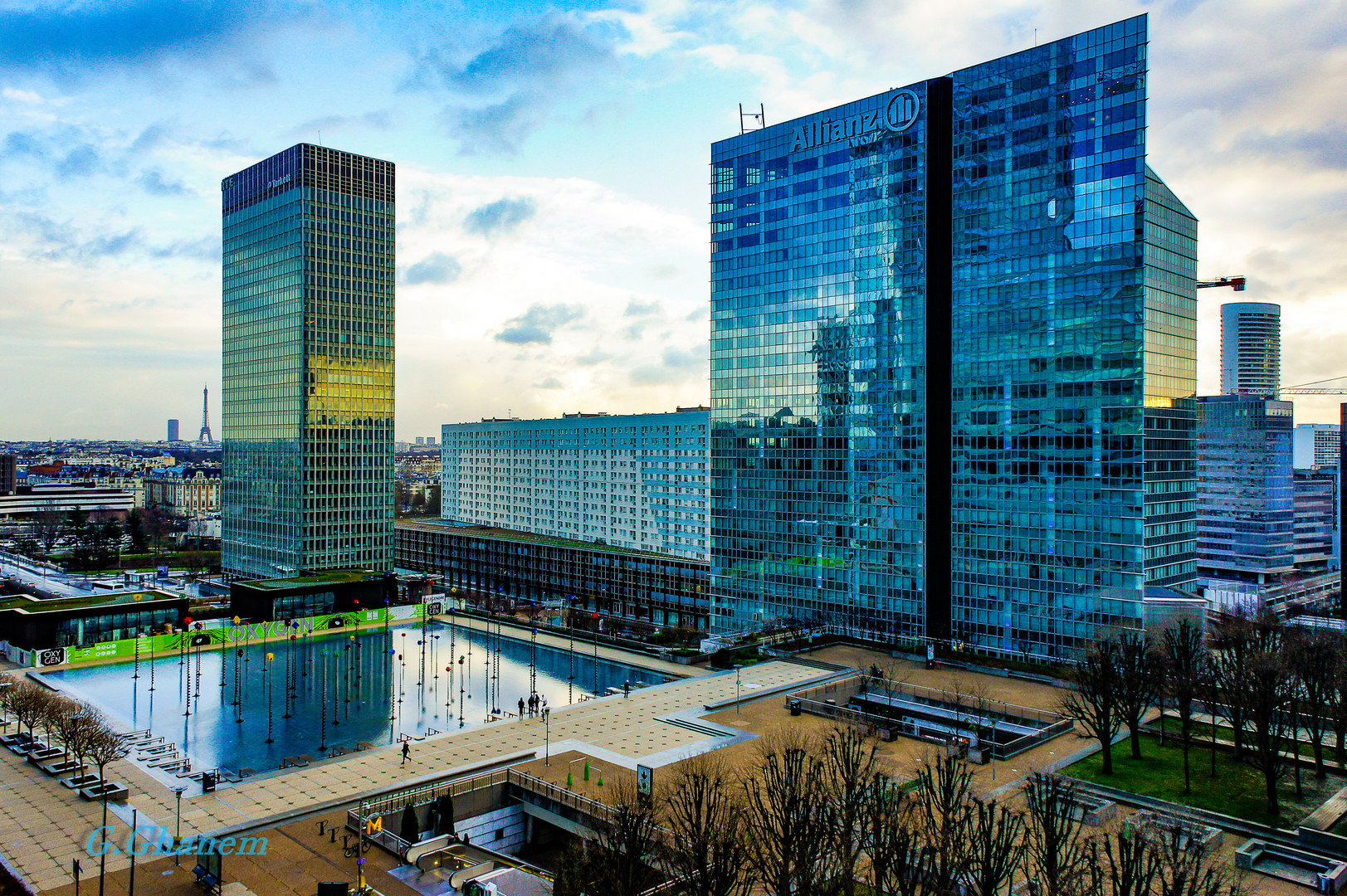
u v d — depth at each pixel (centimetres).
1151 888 7006
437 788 10019
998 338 16600
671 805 8262
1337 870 7619
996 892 6656
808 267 19662
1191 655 12556
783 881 6425
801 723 12875
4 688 13438
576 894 6838
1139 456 14825
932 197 17788
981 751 10900
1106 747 10531
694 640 19962
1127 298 14900
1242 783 10075
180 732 13450
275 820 9562
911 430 17862
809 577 19638
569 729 12875
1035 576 16150
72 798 10275
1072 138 15550
